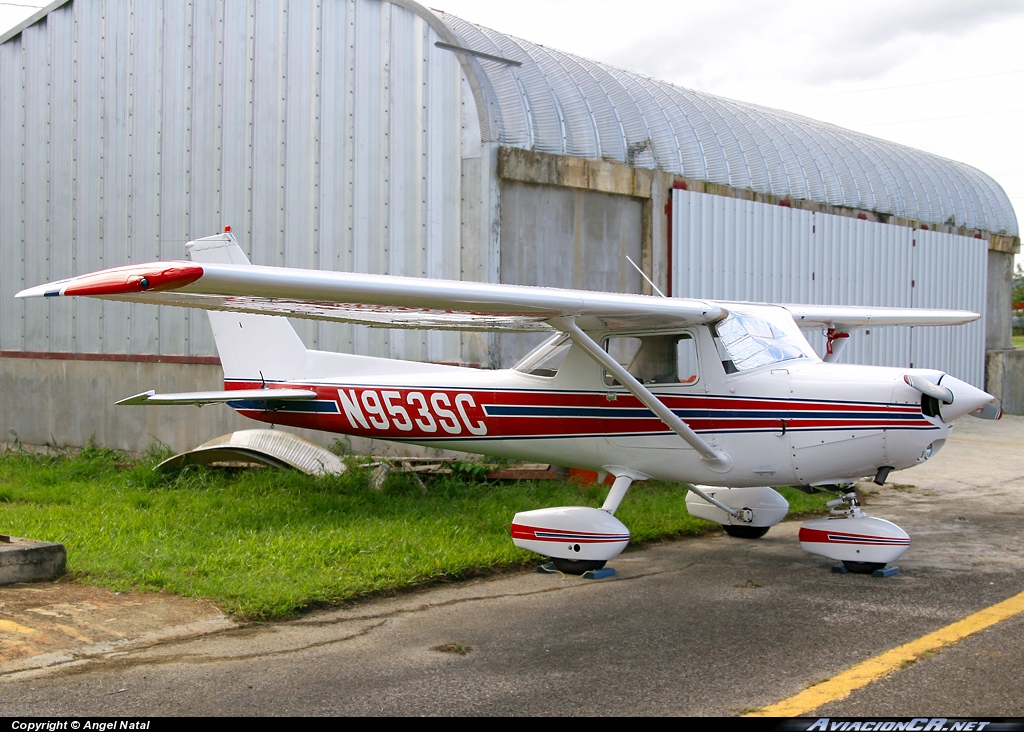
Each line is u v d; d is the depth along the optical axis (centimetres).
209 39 1069
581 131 998
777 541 700
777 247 1221
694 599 523
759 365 603
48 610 470
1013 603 513
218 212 1067
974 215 1639
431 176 934
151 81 1116
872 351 1420
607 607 505
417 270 942
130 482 891
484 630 459
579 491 836
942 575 585
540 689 375
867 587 552
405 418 727
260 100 1034
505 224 923
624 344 638
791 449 584
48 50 1210
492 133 901
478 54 920
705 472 614
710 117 1213
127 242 1145
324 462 888
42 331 1235
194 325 1091
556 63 1066
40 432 1237
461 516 712
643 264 1058
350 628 460
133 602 488
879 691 371
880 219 1412
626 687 377
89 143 1175
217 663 404
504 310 529
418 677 389
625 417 632
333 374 763
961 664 405
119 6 1140
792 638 446
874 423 559
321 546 596
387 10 957
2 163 1264
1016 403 1725
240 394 726
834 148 1411
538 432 670
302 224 1009
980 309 1662
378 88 964
